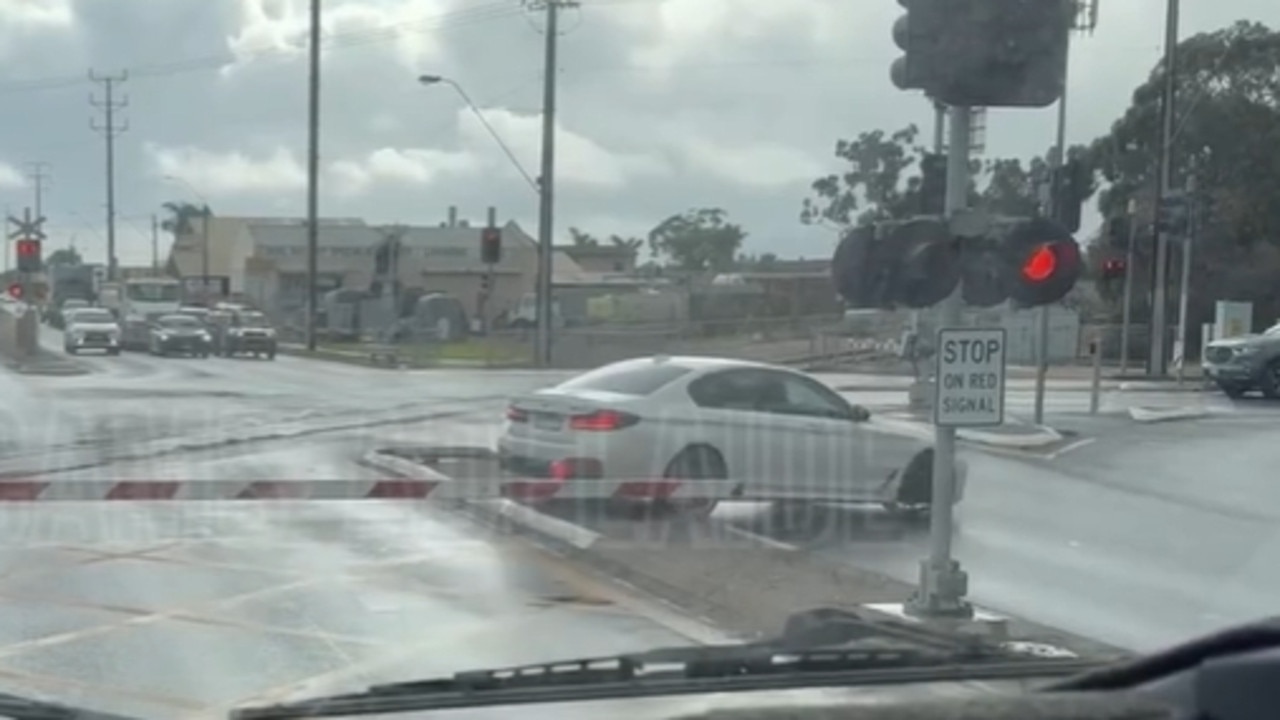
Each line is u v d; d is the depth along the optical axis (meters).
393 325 52.19
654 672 5.02
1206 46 39.44
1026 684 5.09
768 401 14.20
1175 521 14.66
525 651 8.02
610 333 37.50
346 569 10.73
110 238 54.50
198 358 44.12
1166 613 9.84
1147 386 34.78
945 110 9.27
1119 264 26.36
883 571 10.70
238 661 7.86
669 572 10.27
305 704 4.95
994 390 8.73
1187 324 42.75
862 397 24.58
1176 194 32.19
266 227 62.09
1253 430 24.50
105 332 45.47
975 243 8.66
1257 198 40.38
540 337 38.50
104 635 8.55
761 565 10.63
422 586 10.05
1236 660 3.81
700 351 33.03
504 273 58.91
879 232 8.64
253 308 54.78
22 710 5.09
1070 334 41.84
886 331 31.72
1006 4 8.27
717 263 37.03
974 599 10.23
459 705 4.75
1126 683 4.18
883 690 4.94
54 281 56.81
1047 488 16.98
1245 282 43.31
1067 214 10.45
